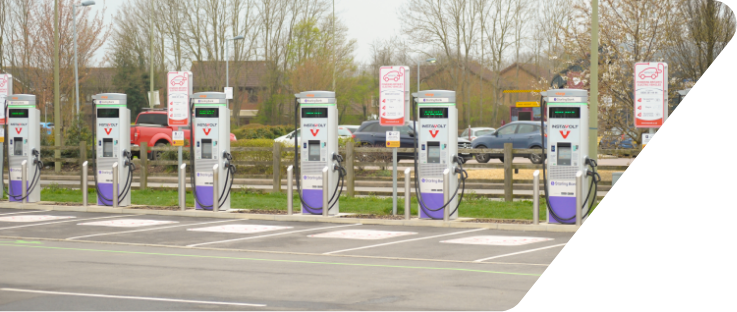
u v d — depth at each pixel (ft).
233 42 202.80
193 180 54.49
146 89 217.56
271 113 220.43
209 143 53.98
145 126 101.24
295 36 209.56
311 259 34.81
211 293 26.66
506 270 31.48
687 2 77.36
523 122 100.01
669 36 74.69
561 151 45.37
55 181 78.95
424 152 48.42
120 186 56.95
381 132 102.27
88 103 217.77
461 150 59.77
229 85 205.46
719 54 77.92
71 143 93.66
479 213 51.72
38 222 49.83
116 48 212.43
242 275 30.40
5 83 62.03
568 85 80.79
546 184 45.75
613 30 74.33
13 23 172.65
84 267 32.42
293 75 204.85
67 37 157.07
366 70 251.39
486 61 211.00
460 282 28.78
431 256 35.50
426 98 48.11
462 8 205.57
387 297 25.90
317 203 51.34
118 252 37.11
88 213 55.42
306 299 25.59
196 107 53.98
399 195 62.49
